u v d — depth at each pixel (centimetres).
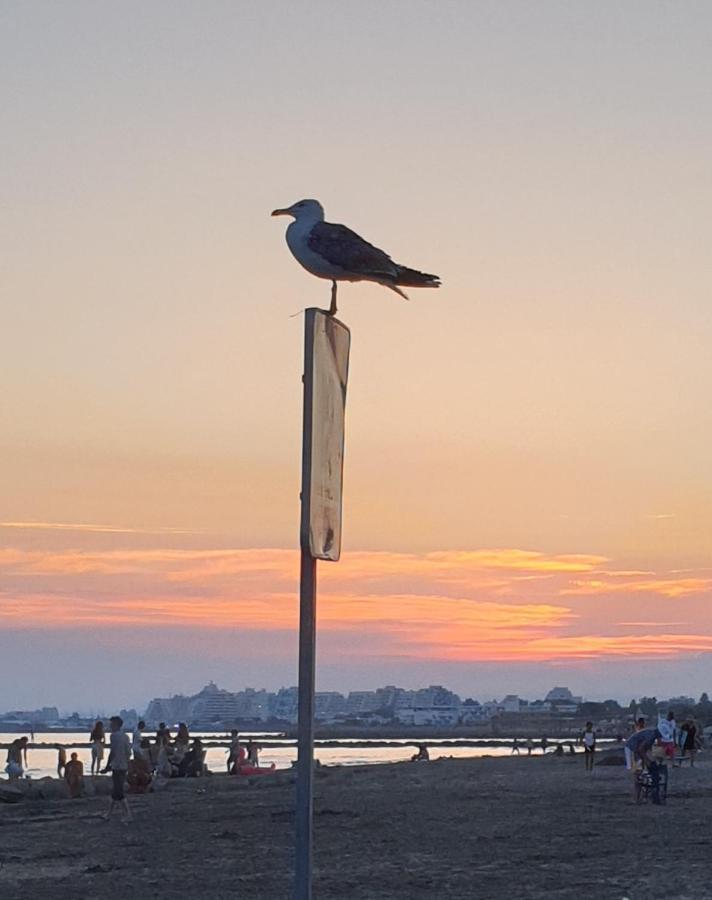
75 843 2631
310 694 889
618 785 4191
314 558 893
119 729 3119
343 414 953
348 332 958
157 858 2359
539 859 2261
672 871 2073
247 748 5503
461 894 1878
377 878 2052
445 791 4106
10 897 1900
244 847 2516
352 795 3984
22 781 4175
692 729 4947
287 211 1043
